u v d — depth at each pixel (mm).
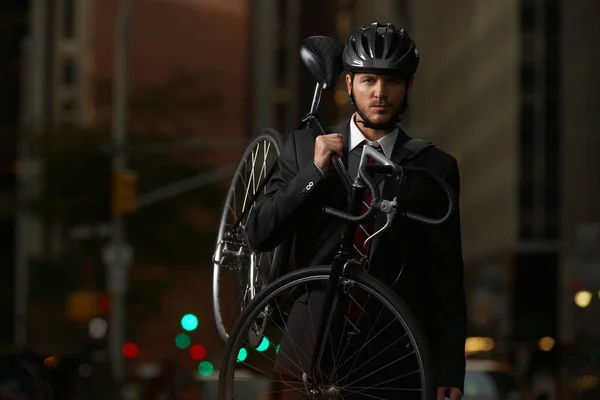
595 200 102688
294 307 9031
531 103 118562
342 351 9070
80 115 137875
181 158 81812
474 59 137500
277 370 9070
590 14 104562
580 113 108375
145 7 158375
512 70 119500
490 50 129125
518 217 119062
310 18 127625
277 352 9062
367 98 9289
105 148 61688
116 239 61281
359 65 9250
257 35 113812
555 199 118000
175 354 114250
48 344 80812
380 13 175750
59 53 141250
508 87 120875
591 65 104625
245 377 9969
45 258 82688
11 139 84000
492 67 128250
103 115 92688
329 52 10016
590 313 49438
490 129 129625
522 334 117250
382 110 9266
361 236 9219
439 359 9422
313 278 8703
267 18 113250
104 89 92875
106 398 33906
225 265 10383
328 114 83938
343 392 9047
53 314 81562
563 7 115125
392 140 9398
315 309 8898
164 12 159250
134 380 60906
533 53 118438
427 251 9398
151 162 79938
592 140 104188
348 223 8625
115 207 54469
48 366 27938
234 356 8883
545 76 118375
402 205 9172
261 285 9852
